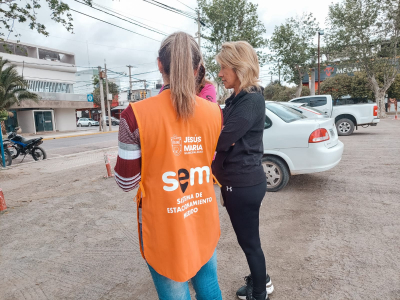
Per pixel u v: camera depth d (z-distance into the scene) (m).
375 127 15.06
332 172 5.84
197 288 1.49
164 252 1.24
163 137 1.20
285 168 4.66
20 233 3.80
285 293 2.29
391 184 4.82
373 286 2.30
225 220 3.83
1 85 19.86
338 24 24.78
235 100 1.82
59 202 5.04
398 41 23.25
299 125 4.47
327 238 3.14
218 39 23.97
